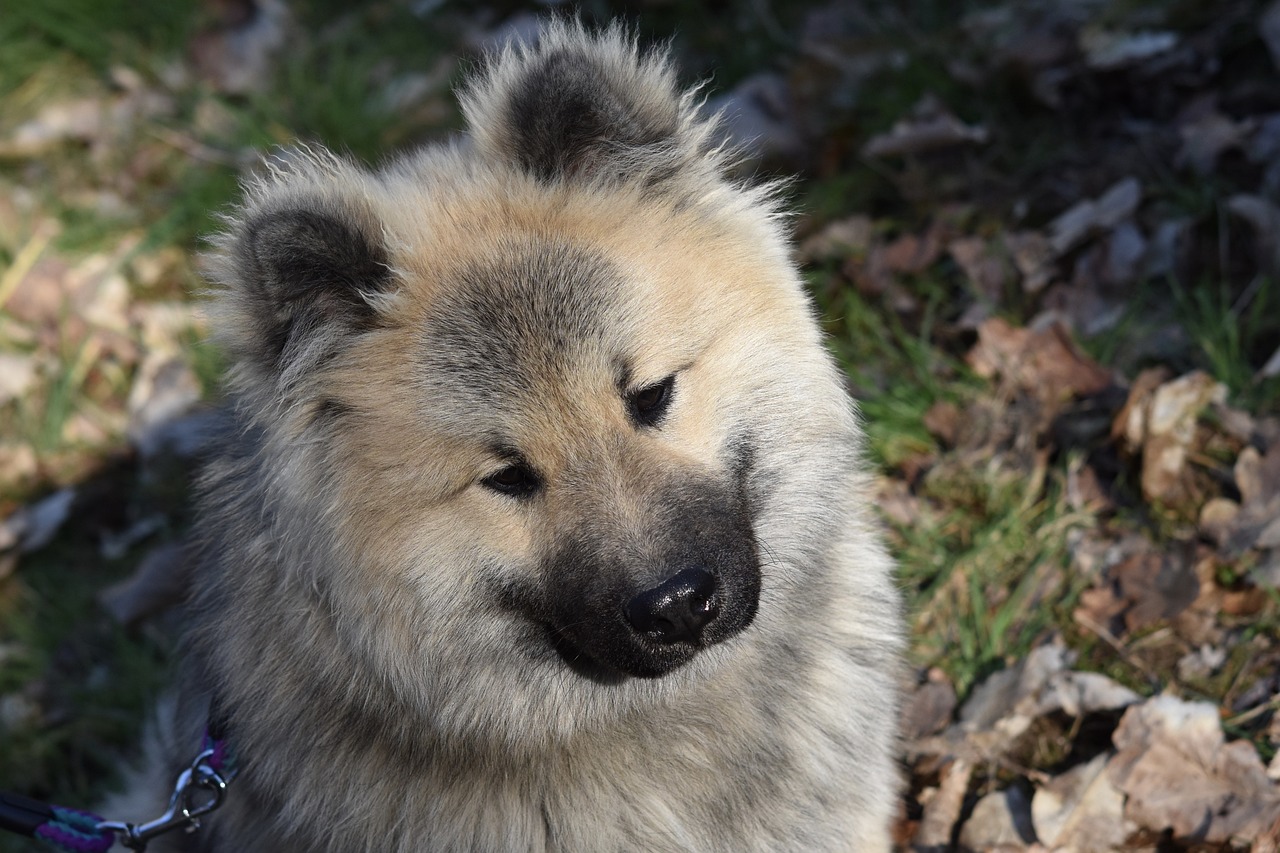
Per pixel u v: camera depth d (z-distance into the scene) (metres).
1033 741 1.15
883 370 1.35
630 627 1.00
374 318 1.02
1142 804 1.10
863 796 1.08
